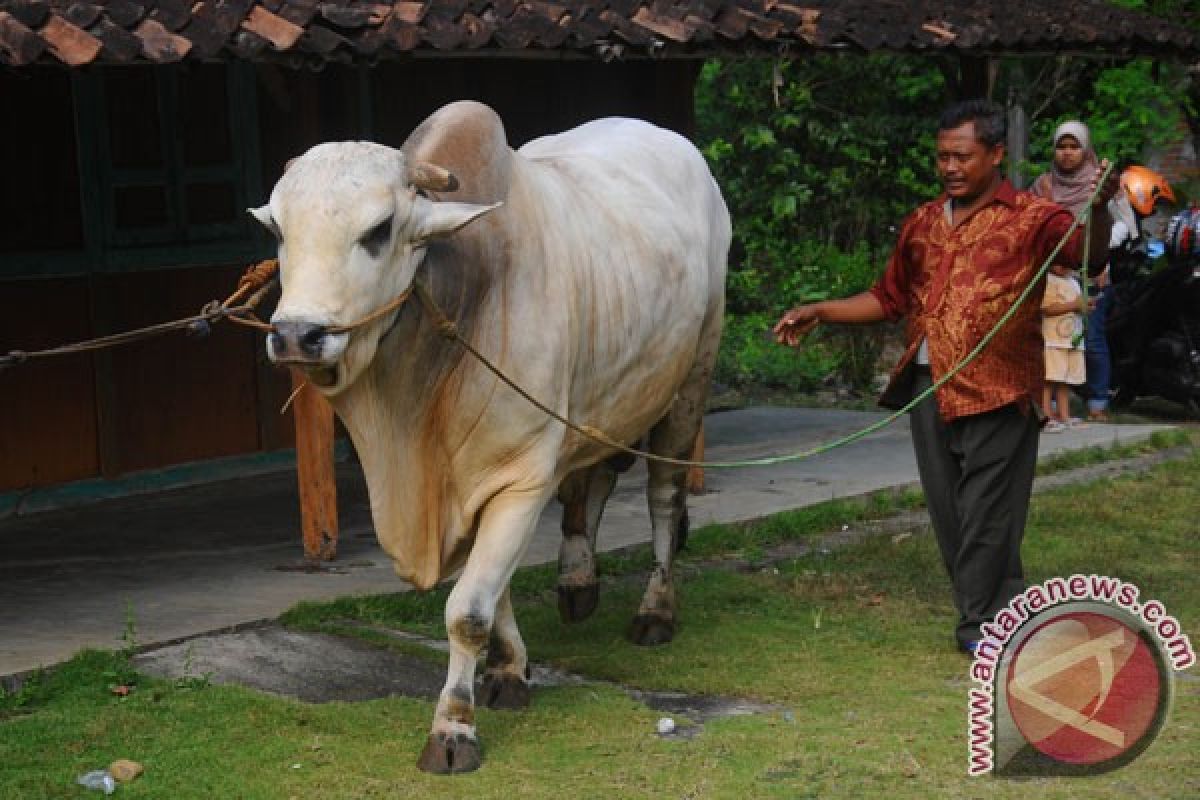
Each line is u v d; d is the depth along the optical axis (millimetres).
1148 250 15062
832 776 5816
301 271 5309
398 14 8031
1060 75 17703
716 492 10445
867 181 19109
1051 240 6875
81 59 6941
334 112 11078
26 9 7094
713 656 7266
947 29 10711
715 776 5805
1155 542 9547
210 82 10562
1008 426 7000
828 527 9852
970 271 6930
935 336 6988
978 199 7027
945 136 6953
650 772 5844
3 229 9617
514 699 6539
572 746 6117
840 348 15781
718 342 7781
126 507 10031
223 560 8789
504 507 6094
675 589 8312
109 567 8633
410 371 5867
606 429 6828
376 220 5352
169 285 10438
